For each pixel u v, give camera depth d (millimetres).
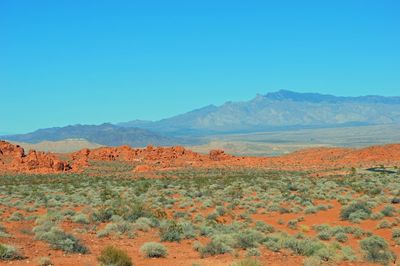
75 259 21656
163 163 138250
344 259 23797
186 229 31234
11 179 98438
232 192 60562
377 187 61531
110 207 41219
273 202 50281
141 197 57562
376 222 37125
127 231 31047
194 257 23406
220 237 26609
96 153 153500
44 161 120750
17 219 37000
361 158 126375
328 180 77625
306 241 25516
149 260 22359
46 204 50125
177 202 54344
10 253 21125
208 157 148875
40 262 20172
